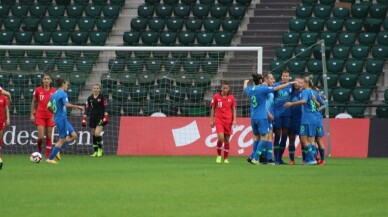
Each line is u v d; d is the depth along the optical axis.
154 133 79.06
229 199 34.59
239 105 84.94
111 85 86.62
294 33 94.81
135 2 104.12
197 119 78.94
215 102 64.69
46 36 98.88
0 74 88.88
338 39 94.81
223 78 88.25
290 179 45.00
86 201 33.62
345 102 87.75
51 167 55.91
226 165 59.59
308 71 91.25
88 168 54.88
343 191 38.03
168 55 94.81
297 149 77.56
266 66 94.12
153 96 86.25
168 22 99.31
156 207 31.67
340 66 91.12
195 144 78.44
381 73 91.25
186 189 38.75
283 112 62.16
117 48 77.00
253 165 59.75
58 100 60.81
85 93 88.31
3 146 78.88
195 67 89.38
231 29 97.94
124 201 33.66
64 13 103.44
